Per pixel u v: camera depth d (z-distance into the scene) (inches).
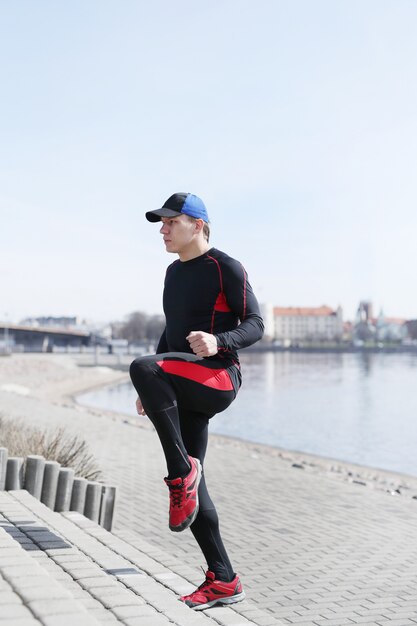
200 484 133.3
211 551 133.4
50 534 161.3
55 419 836.6
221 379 127.8
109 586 119.3
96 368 3270.2
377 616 202.8
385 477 551.5
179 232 133.7
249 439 859.4
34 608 87.7
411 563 263.7
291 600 216.5
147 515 341.1
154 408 122.7
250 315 132.2
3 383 2017.7
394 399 1550.2
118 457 546.6
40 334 5856.3
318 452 749.9
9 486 234.1
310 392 1781.5
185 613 120.6
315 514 356.5
